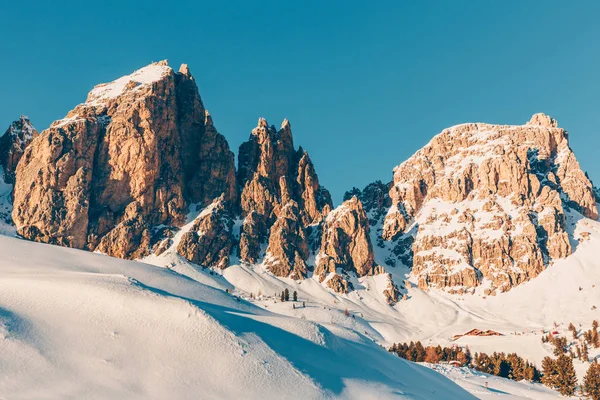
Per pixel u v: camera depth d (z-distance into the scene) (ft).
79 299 396.57
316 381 357.20
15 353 311.68
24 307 372.99
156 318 384.47
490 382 538.88
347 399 348.59
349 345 463.42
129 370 322.14
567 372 536.01
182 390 312.71
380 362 451.12
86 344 339.36
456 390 457.27
